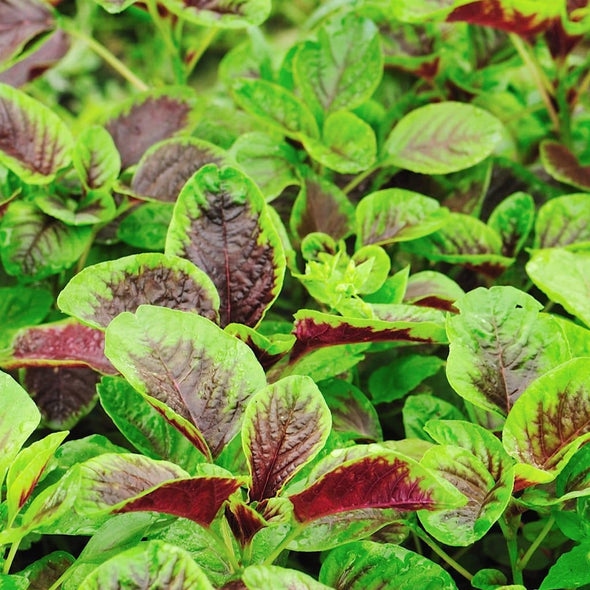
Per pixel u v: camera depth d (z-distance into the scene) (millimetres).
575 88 1193
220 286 945
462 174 1158
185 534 907
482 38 1235
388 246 1126
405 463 827
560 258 1006
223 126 1180
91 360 984
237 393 892
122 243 1131
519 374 916
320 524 912
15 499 854
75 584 882
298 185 1169
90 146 1054
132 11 1291
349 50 1133
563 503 921
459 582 1033
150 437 945
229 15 1062
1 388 892
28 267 1042
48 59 1226
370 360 1077
